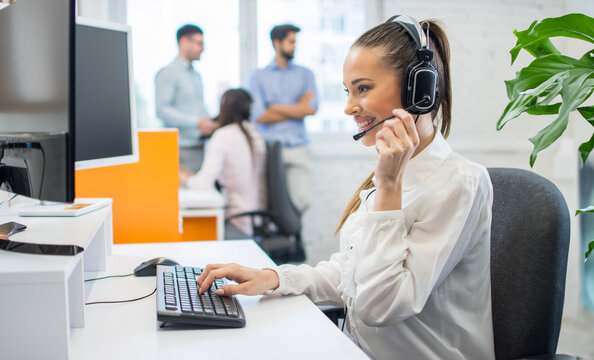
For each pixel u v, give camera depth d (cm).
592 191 281
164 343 84
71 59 78
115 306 103
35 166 84
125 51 142
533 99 96
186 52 363
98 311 100
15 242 88
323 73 403
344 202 404
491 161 397
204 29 380
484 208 105
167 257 139
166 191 187
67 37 78
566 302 286
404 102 103
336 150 398
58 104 80
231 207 343
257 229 337
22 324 73
